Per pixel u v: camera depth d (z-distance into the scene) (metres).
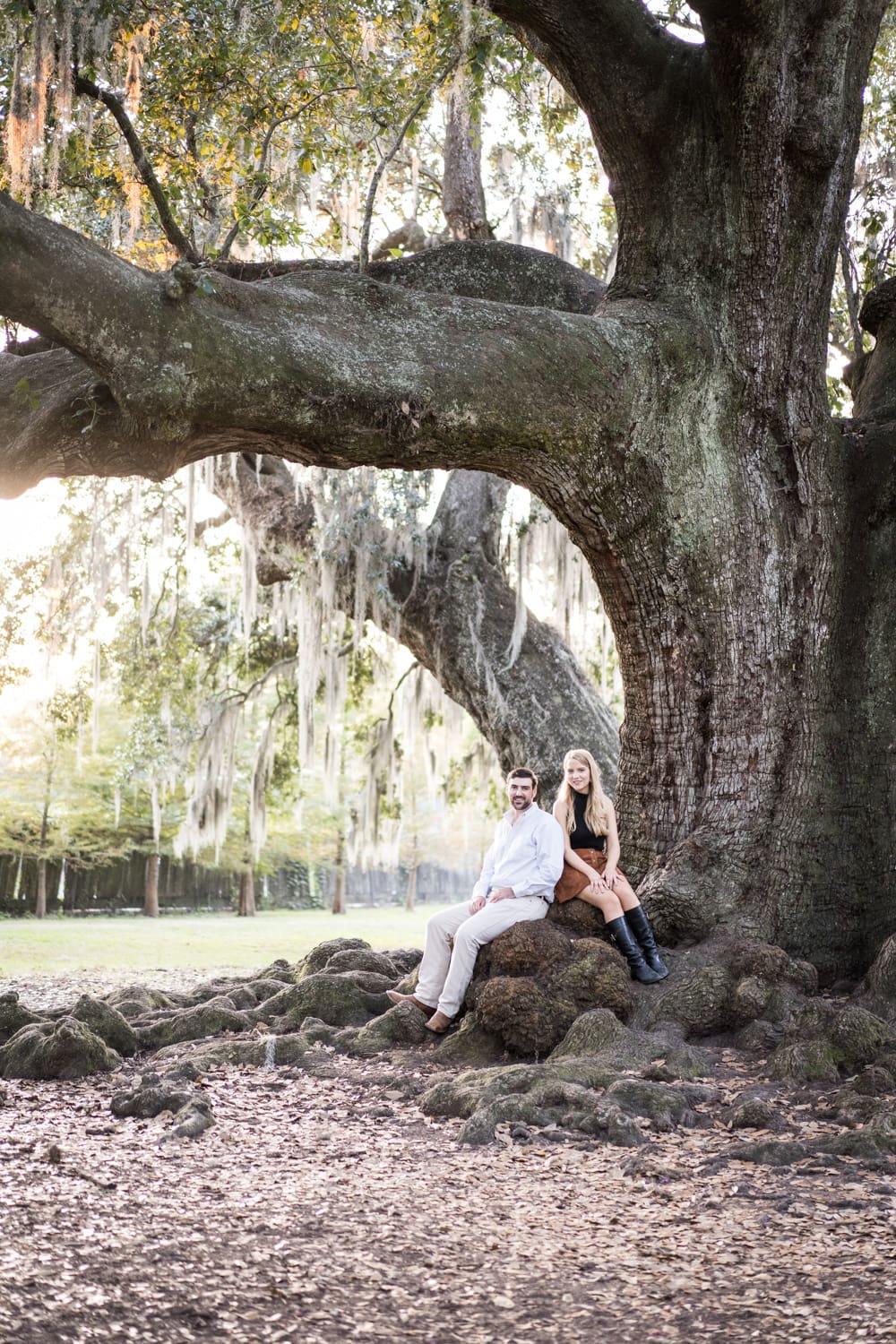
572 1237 4.32
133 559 17.17
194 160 10.09
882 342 10.31
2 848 36.06
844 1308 3.65
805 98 8.38
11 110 7.59
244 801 38.19
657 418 8.54
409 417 7.39
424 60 10.17
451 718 17.11
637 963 7.86
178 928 29.97
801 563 9.00
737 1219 4.52
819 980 8.44
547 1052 7.29
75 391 7.15
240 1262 3.95
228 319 6.98
